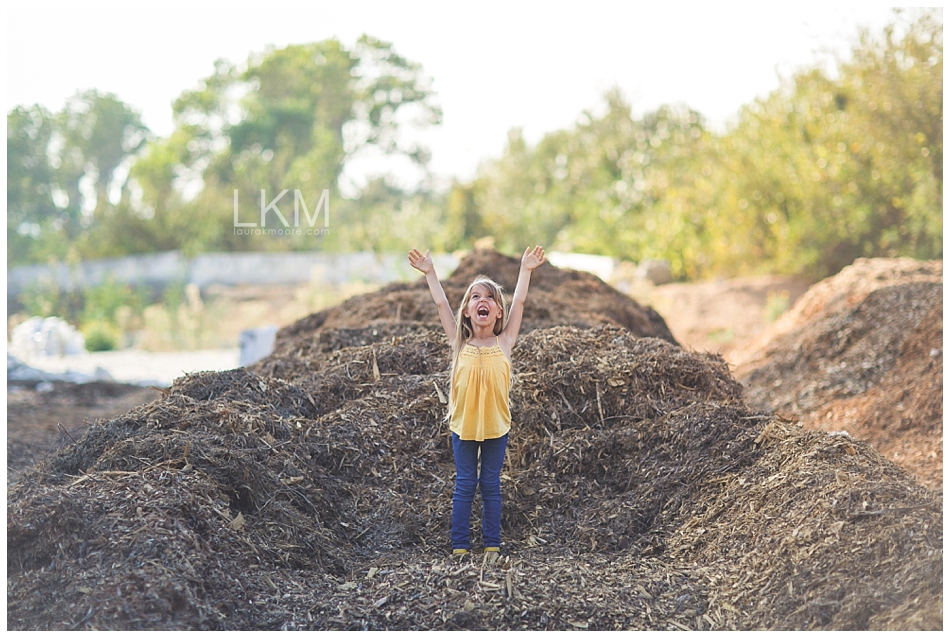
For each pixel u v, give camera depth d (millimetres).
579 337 4879
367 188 35188
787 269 14727
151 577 2725
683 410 4230
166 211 25781
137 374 12016
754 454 3828
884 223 13461
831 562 2955
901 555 2873
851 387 6852
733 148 16156
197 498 3197
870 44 13477
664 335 7973
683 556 3424
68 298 21656
